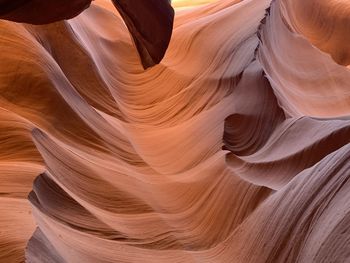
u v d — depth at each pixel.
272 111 4.55
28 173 3.03
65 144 3.69
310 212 2.54
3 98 3.64
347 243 2.12
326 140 3.67
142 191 3.90
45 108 3.79
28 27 4.49
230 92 5.08
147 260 3.21
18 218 2.69
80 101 4.42
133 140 4.71
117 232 3.30
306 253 2.35
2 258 2.46
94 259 3.01
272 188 3.37
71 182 3.40
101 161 3.91
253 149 4.21
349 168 2.54
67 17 1.75
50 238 2.78
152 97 5.59
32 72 3.94
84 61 5.12
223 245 3.19
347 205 2.31
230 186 3.66
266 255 2.66
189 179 4.07
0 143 3.15
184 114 5.14
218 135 4.45
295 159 3.67
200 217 3.58
